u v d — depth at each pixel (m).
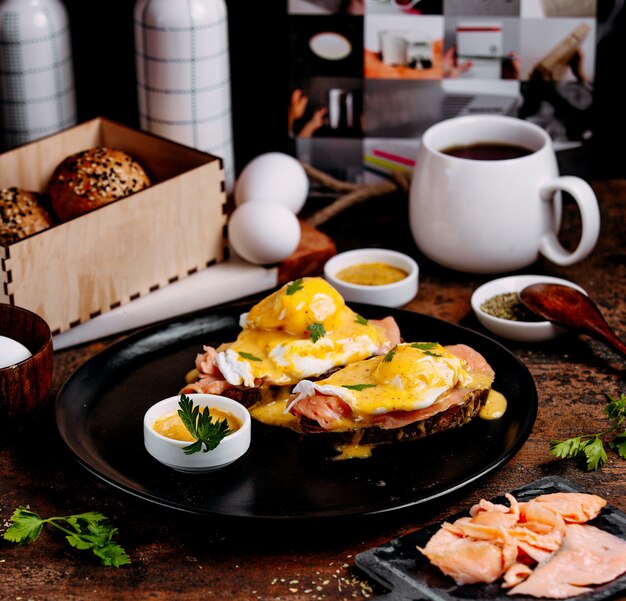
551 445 1.48
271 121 2.32
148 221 1.75
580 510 1.29
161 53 2.00
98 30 2.29
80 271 1.69
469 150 1.93
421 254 2.01
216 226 1.86
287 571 1.27
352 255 1.88
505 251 1.84
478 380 1.51
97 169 1.83
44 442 1.51
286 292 1.56
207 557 1.29
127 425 1.51
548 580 1.18
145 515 1.37
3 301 1.62
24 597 1.23
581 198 1.78
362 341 1.56
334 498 1.35
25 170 1.93
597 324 1.68
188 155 1.89
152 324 1.79
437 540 1.25
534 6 2.02
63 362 1.70
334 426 1.43
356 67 2.08
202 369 1.55
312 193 2.18
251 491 1.36
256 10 2.21
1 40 2.07
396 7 2.04
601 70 2.08
